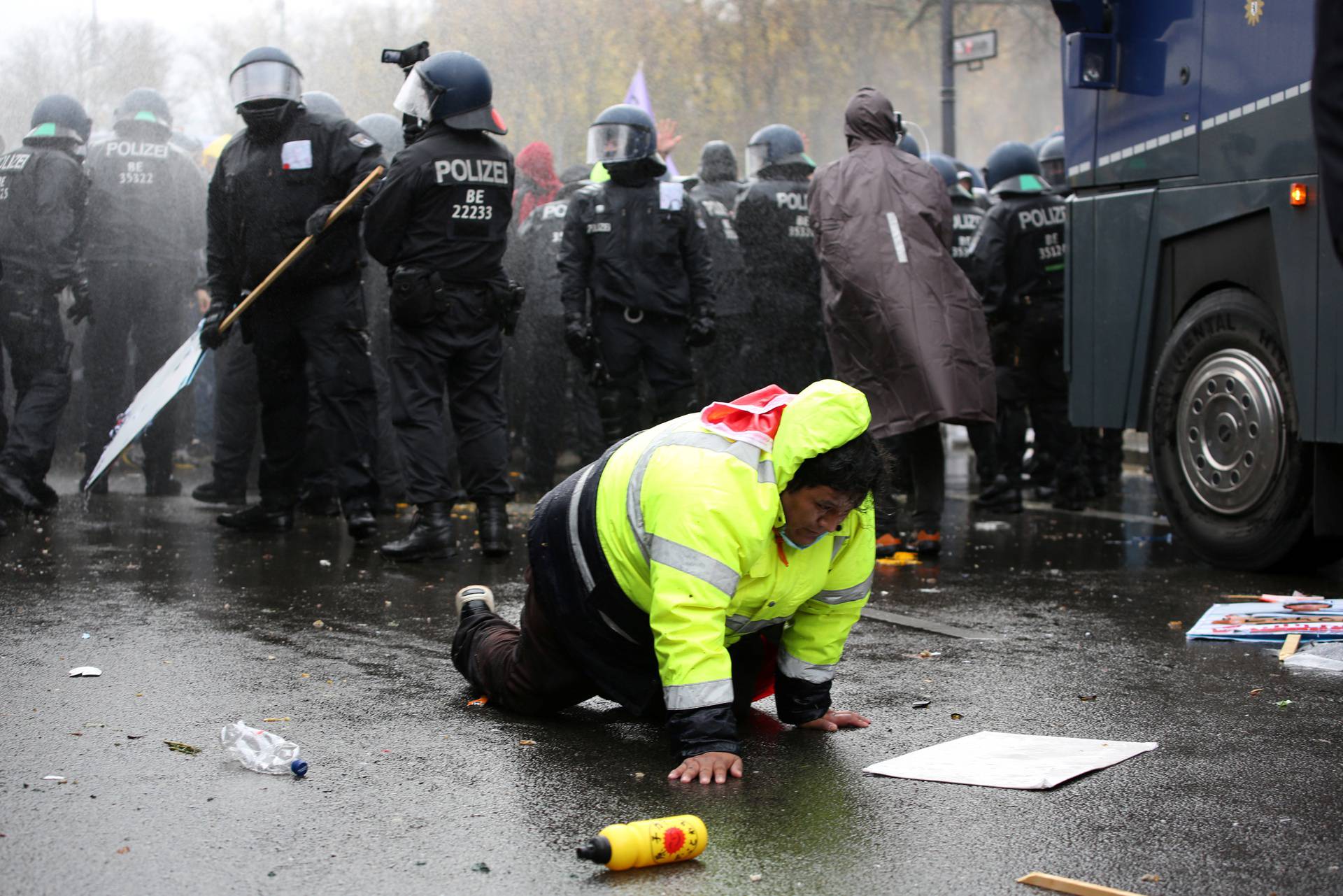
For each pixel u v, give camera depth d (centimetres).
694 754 272
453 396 575
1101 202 598
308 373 612
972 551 615
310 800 258
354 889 215
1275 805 256
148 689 341
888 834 240
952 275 590
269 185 593
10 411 779
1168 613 457
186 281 791
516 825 245
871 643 407
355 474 613
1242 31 516
